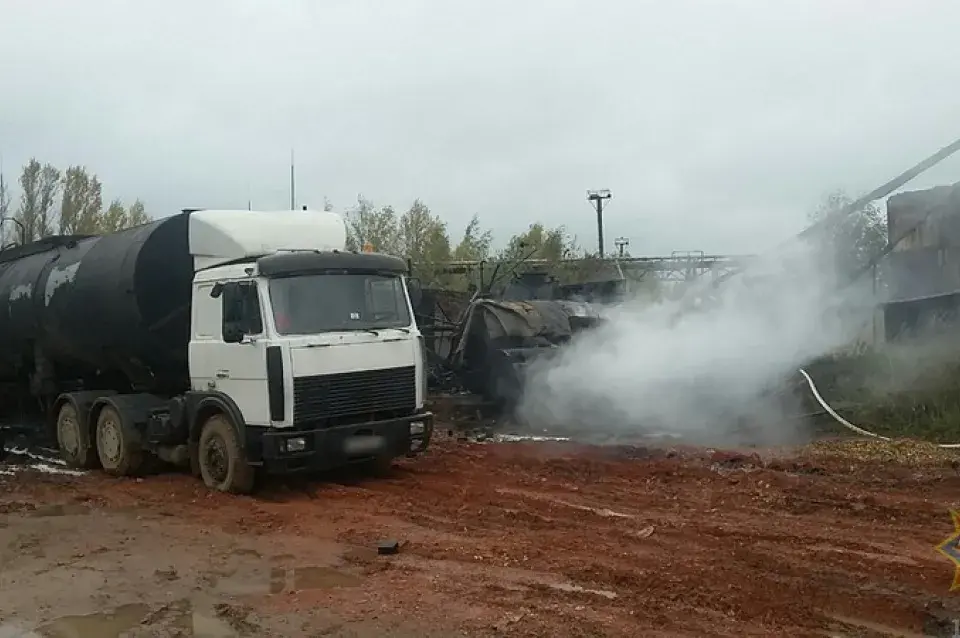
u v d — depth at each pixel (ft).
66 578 23.90
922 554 22.80
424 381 35.47
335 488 33.58
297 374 31.58
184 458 36.70
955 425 37.29
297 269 32.50
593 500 29.99
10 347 46.78
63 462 44.19
